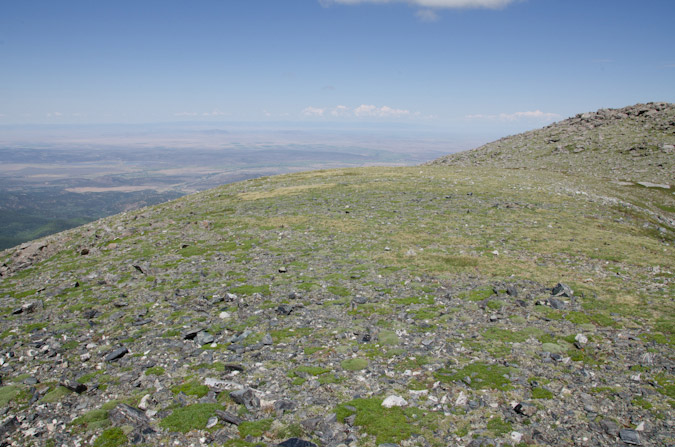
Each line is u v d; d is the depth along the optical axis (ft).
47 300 67.36
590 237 89.04
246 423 32.12
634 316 49.65
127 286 71.36
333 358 42.78
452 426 31.01
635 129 292.20
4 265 100.48
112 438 31.42
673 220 136.15
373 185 168.86
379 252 82.74
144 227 121.19
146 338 50.47
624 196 163.63
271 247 90.94
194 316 56.49
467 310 54.24
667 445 27.63
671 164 221.66
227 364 41.45
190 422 32.55
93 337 51.67
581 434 29.53
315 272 72.74
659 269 67.62
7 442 31.65
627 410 32.04
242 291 64.69
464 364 40.55
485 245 84.38
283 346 46.21
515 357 41.55
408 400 34.65
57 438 31.94
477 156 335.26
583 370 38.32
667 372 36.99
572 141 301.22
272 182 210.38
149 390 38.40
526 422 31.09
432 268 71.51
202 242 99.30
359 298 59.36
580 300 55.31
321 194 156.46
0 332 55.21
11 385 40.34
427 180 175.42
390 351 43.65
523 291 59.72
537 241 86.63
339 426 31.42
